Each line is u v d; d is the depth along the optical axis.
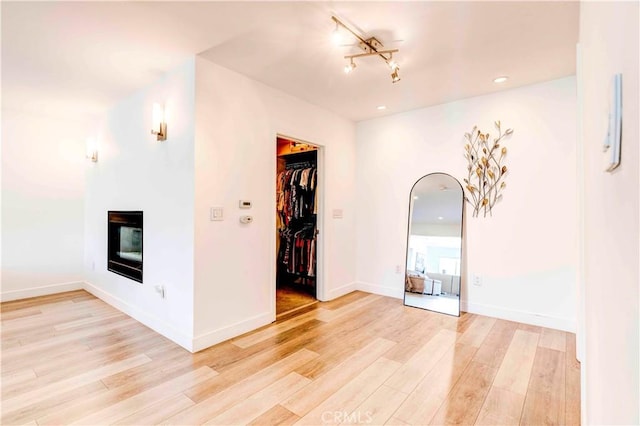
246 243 2.89
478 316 3.31
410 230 3.85
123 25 2.07
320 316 3.31
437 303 3.51
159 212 2.86
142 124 3.12
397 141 3.99
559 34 2.18
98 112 3.87
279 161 4.80
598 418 0.88
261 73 2.81
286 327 3.00
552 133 2.96
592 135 1.05
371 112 3.93
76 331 2.88
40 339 2.70
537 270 3.05
